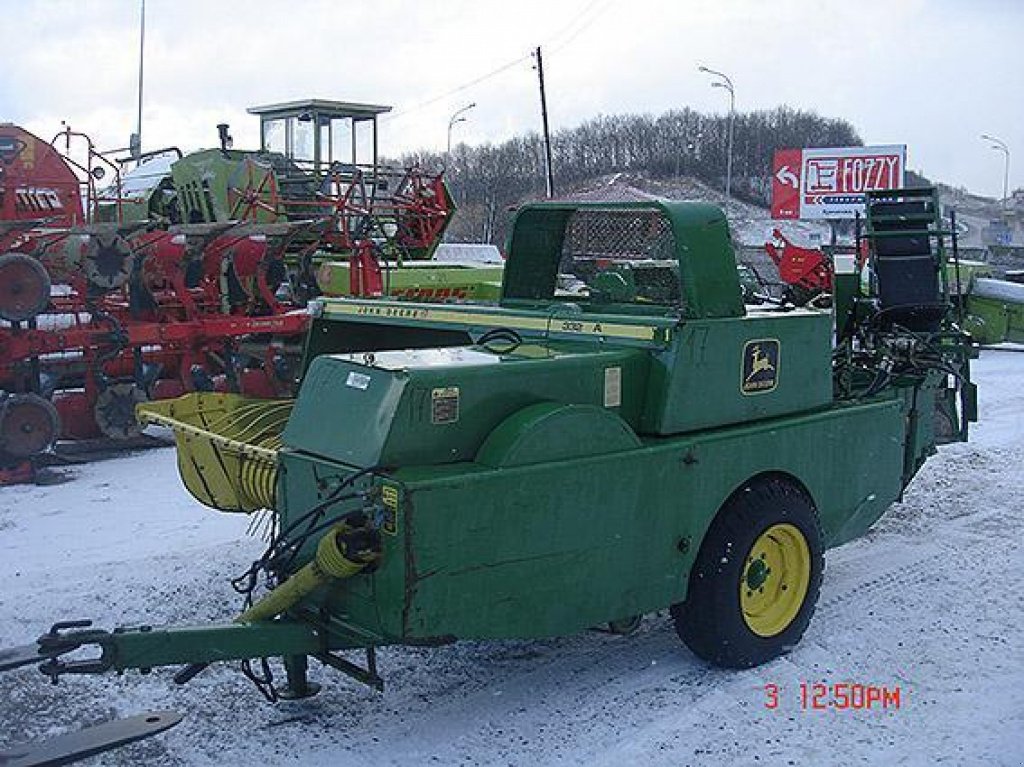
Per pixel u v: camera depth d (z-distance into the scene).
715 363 5.11
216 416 6.29
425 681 5.16
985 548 7.28
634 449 4.72
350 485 4.26
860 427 5.88
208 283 11.05
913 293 6.92
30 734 4.61
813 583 5.51
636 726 4.71
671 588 4.98
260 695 4.97
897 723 4.75
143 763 4.38
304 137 15.67
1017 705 4.92
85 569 6.64
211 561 6.79
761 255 19.41
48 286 9.31
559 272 6.27
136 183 14.23
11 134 10.79
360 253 12.16
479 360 4.58
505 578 4.35
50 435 9.16
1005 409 12.80
